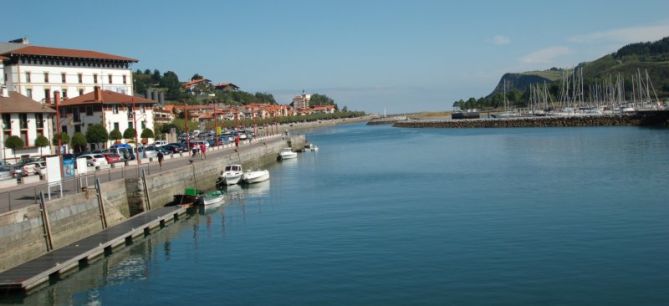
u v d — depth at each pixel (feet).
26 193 164.86
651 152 321.93
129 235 151.64
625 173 244.63
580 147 383.04
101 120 384.88
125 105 402.93
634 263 119.24
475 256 127.54
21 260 123.13
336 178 279.49
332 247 139.54
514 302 100.94
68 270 124.47
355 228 158.81
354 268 122.21
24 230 124.57
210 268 127.34
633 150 339.36
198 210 198.18
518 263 121.60
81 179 187.73
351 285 112.06
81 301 109.81
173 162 269.64
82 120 389.39
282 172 322.75
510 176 256.32
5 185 181.37
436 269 119.44
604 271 115.14
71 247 136.15
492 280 111.86
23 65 404.77
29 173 211.41
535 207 179.22
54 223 136.26
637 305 98.43
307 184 260.21
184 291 113.70
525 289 106.73
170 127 513.45
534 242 137.18
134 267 129.80
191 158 277.44
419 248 135.54
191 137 487.20
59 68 427.74
